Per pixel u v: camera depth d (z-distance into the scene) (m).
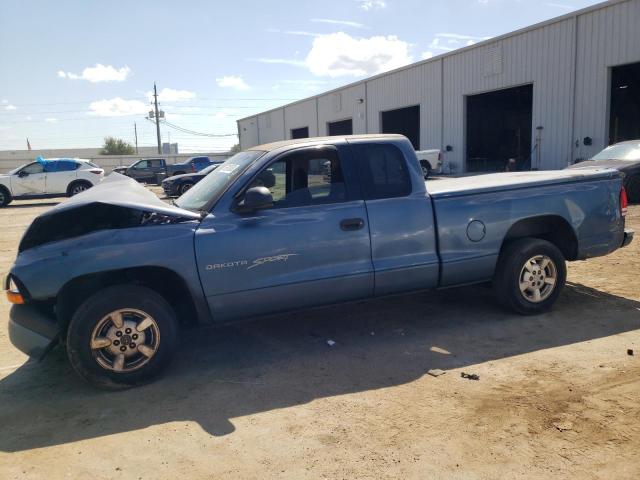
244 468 3.14
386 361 4.60
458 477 2.97
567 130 21.75
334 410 3.78
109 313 4.14
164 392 4.20
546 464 3.06
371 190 4.95
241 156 5.24
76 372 4.39
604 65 20.05
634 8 18.84
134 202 4.36
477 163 30.53
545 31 22.30
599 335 4.96
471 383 4.10
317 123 42.22
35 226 4.27
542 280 5.56
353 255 4.83
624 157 14.02
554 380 4.08
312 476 3.04
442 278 5.20
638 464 3.03
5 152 65.56
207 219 4.47
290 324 5.63
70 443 3.51
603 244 5.78
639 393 3.81
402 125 34.94
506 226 5.36
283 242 4.60
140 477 3.11
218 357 4.85
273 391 4.13
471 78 26.53
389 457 3.18
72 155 69.56
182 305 4.76
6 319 6.27
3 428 3.74
